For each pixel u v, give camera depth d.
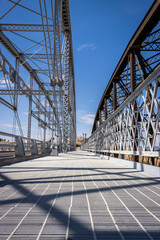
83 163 8.96
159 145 4.32
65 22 22.64
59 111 28.53
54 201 2.53
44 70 25.58
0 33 16.30
